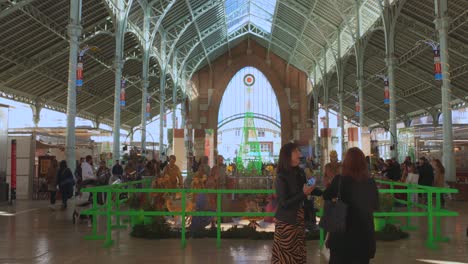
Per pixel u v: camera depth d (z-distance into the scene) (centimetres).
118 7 2456
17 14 2230
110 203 872
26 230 1052
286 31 4512
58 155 2575
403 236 946
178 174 1105
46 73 3041
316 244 891
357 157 443
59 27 2533
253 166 2273
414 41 2961
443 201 1562
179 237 966
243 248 840
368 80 3991
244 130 4003
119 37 2450
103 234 998
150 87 4684
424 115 4456
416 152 2453
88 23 2606
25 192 1903
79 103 4016
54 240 919
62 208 1484
